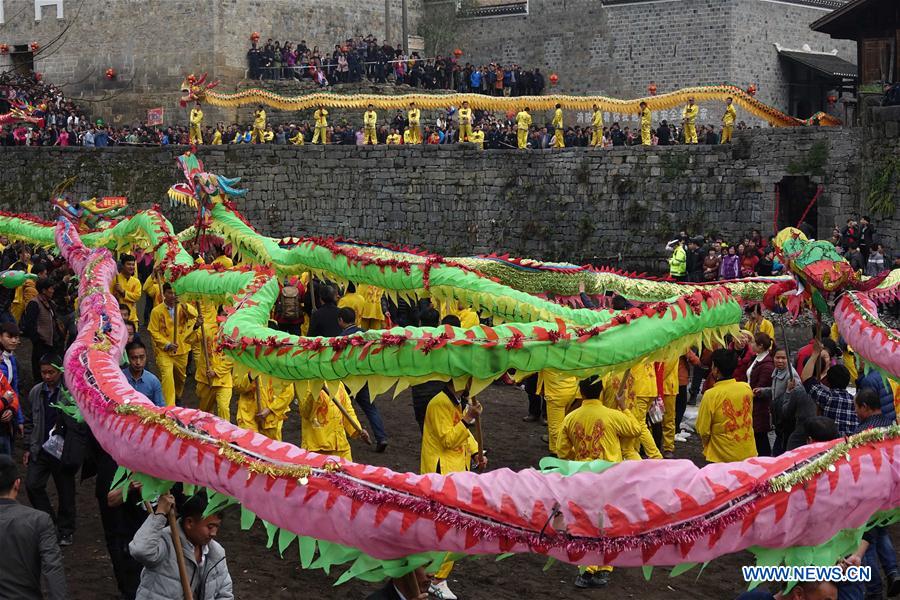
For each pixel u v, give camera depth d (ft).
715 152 129.90
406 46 177.88
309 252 51.29
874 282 44.55
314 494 21.89
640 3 172.24
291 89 166.40
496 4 190.19
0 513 24.62
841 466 21.01
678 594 35.17
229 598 26.05
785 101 170.60
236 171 152.05
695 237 113.09
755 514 20.58
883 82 121.80
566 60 181.06
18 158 157.79
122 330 35.91
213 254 62.54
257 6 179.32
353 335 28.99
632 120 171.12
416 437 53.83
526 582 36.06
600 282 53.52
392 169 146.41
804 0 170.40
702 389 62.90
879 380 38.60
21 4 186.80
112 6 180.75
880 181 110.63
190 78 139.85
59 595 24.36
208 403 50.29
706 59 167.12
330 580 35.70
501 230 142.41
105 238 62.49
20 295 70.79
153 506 28.14
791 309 41.14
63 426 36.19
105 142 159.22
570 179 138.41
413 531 21.04
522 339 27.35
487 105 144.77
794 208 130.52
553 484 20.84
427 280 44.93
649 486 20.65
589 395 36.60
